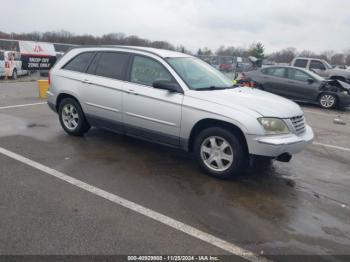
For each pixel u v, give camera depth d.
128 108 5.28
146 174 4.68
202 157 4.73
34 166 4.72
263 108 4.43
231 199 4.06
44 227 3.22
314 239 3.29
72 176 4.45
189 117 4.65
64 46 24.89
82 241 3.04
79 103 6.02
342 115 11.15
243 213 3.72
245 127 4.24
